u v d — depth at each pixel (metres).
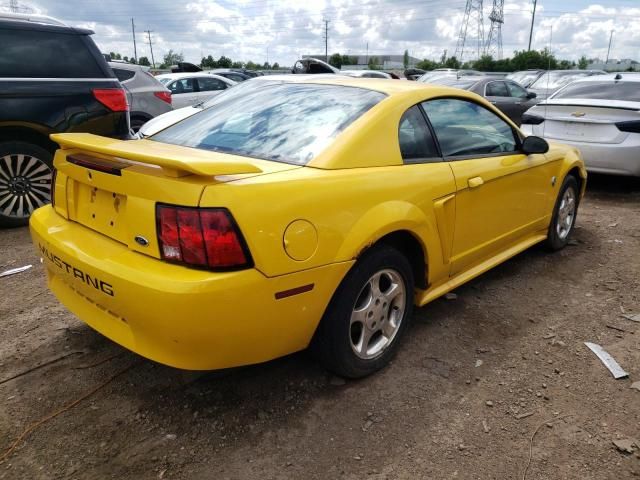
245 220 2.15
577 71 16.14
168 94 9.94
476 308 3.77
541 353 3.21
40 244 2.82
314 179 2.44
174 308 2.11
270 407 2.64
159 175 2.21
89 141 2.63
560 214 4.80
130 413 2.58
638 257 4.84
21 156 5.34
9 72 5.18
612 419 2.63
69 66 5.54
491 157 3.64
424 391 2.80
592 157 6.70
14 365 2.95
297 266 2.31
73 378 2.84
